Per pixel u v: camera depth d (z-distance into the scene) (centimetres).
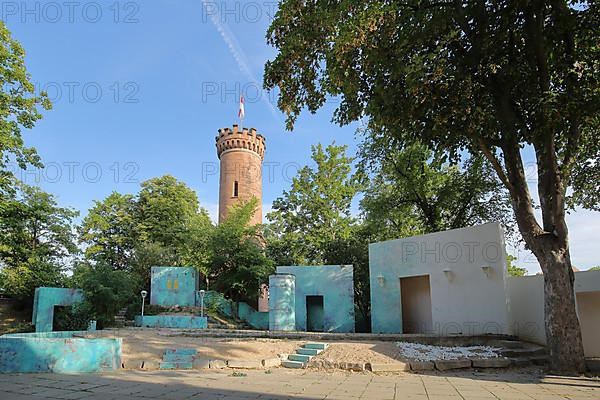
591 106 1055
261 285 2991
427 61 1044
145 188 3838
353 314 2270
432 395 794
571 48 1147
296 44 1234
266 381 935
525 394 812
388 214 2767
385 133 1409
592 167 1630
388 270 2047
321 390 832
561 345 1105
